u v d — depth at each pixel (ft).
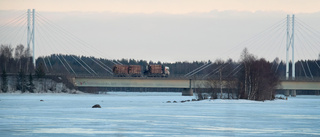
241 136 418.31
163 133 431.02
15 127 466.70
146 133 430.61
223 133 434.71
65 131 440.04
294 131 452.76
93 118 558.97
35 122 511.40
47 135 416.46
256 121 542.16
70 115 600.39
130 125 488.02
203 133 433.07
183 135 419.95
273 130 458.91
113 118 561.43
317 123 523.70
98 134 422.82
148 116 592.19
